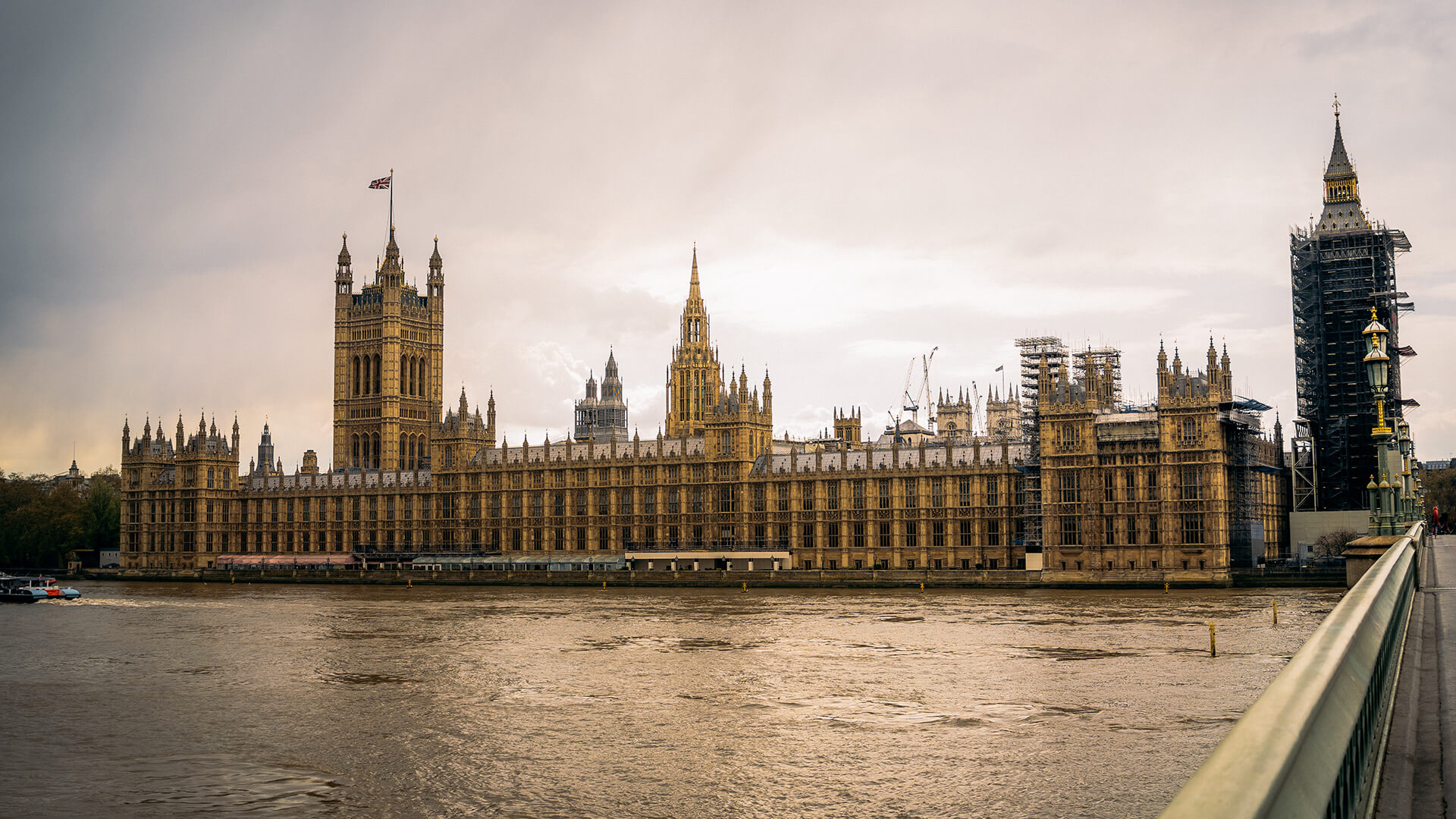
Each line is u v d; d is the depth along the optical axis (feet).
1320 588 610.65
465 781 204.54
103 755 231.71
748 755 215.92
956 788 188.34
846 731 233.96
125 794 202.39
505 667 339.57
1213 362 645.92
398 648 392.68
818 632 419.33
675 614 514.27
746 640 396.16
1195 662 311.27
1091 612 477.77
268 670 344.90
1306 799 31.17
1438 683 80.53
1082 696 262.47
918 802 181.57
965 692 273.33
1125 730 224.74
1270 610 472.44
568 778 203.92
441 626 471.62
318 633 451.53
